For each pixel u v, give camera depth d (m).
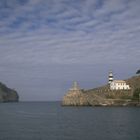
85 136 70.75
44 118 139.50
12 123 110.88
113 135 71.69
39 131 82.56
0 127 94.75
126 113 157.75
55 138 68.44
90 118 132.00
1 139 67.44
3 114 178.25
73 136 71.25
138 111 173.88
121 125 96.06
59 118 137.75
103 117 135.25
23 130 85.25
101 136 70.25
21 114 177.38
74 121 117.38
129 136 69.69
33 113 187.50
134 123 102.56
